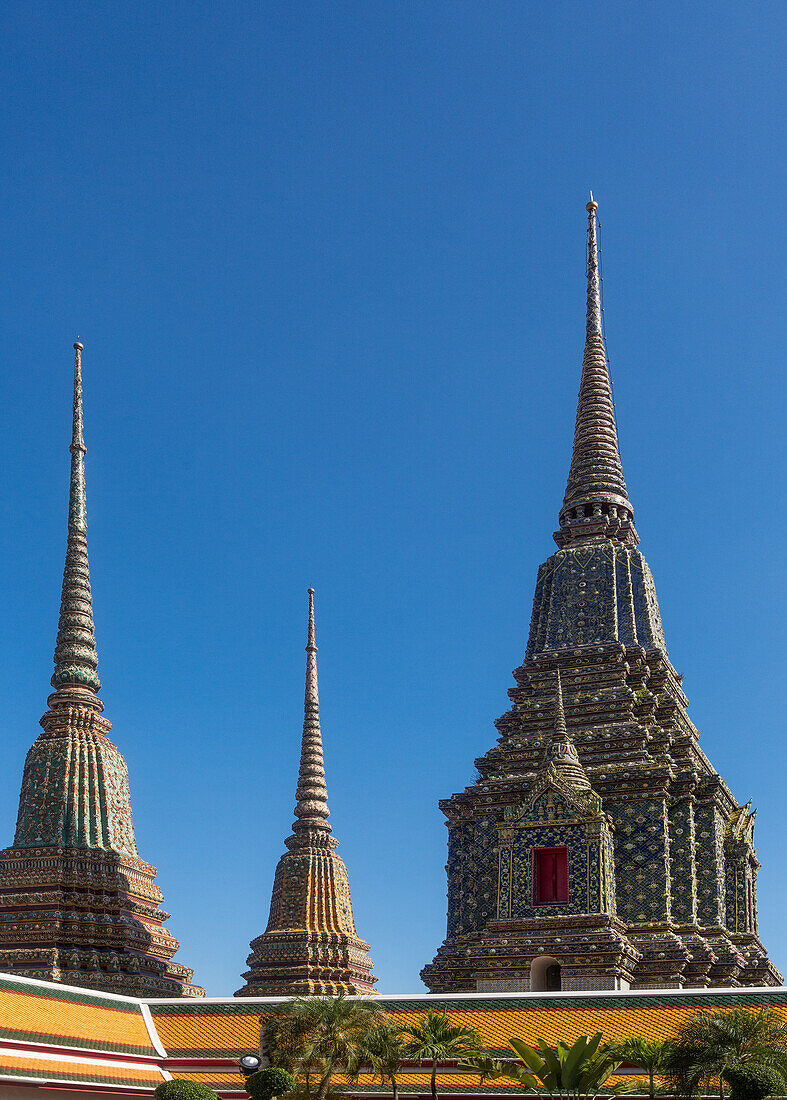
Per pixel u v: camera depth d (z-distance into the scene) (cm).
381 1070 4366
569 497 7956
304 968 7056
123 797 6731
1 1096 4622
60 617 7025
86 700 6850
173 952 6550
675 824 6356
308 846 7631
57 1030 5019
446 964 6406
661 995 4838
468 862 6725
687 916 6159
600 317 8444
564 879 5997
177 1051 5306
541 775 6116
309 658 8275
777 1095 3738
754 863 7106
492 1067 4272
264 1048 4488
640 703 6831
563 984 5666
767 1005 4678
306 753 7969
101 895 6272
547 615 7400
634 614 7219
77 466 7288
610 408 8169
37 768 6594
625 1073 4650
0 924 6159
